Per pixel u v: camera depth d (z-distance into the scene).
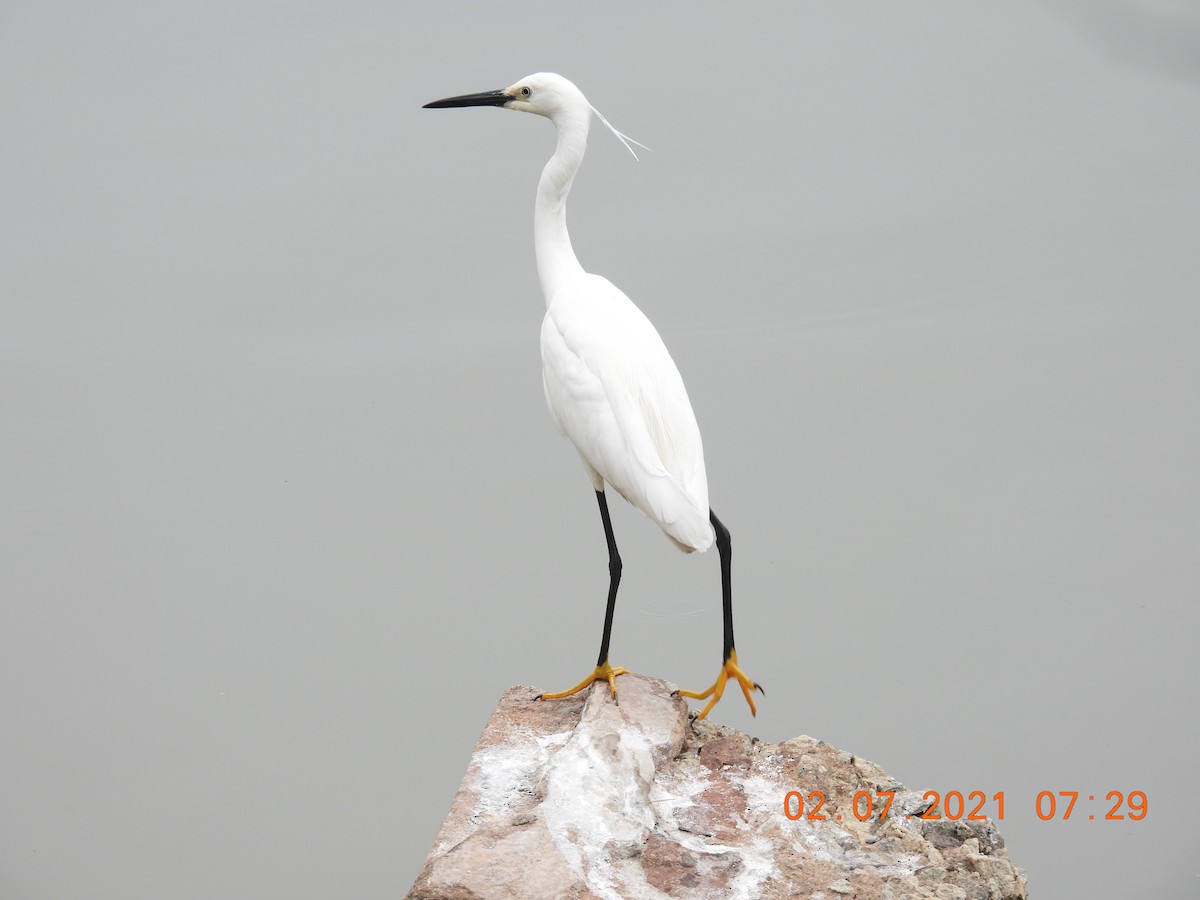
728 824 9.87
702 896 8.95
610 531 11.84
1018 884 9.40
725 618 11.18
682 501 10.80
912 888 9.09
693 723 11.33
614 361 11.45
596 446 11.41
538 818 9.48
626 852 9.22
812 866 9.34
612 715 10.77
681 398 11.48
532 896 8.68
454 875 8.86
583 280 12.66
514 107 13.10
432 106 13.18
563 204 13.32
